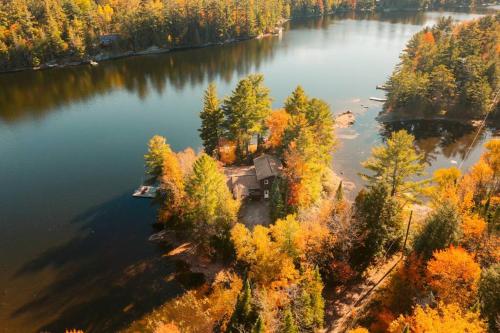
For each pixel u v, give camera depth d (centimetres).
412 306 3073
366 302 3956
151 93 12138
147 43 16938
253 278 4097
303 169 5325
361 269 4359
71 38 15012
